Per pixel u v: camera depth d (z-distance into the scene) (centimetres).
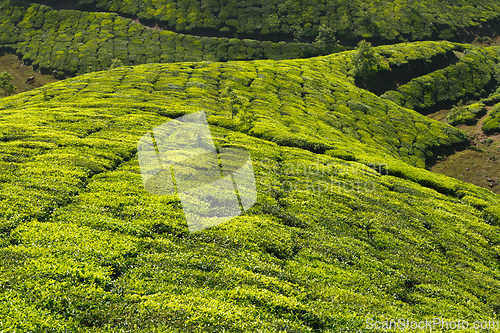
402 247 2670
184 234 2102
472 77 11431
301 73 9562
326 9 14750
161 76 7725
